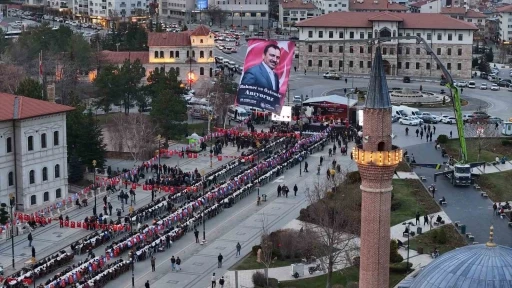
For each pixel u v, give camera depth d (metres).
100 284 136.25
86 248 151.38
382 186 106.69
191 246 156.12
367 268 108.31
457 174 192.00
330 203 158.88
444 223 165.88
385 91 106.62
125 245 150.12
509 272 84.56
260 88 149.12
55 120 179.00
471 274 84.94
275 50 147.50
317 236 146.25
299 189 189.38
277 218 169.75
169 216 164.12
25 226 163.25
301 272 140.38
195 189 182.25
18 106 173.88
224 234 162.00
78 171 193.00
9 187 173.12
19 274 139.50
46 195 178.75
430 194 185.75
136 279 140.62
